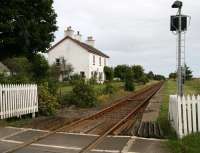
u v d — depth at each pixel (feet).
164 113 73.56
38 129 50.29
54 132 47.47
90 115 70.54
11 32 83.41
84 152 35.99
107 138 43.91
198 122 42.16
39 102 67.62
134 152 36.24
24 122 56.80
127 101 113.60
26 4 83.87
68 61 226.58
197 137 39.58
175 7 53.01
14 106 59.26
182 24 53.21
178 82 54.60
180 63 54.08
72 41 225.97
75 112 77.66
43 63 127.13
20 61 163.12
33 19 85.10
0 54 88.02
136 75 278.26
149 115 70.49
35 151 35.94
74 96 93.30
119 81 264.31
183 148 36.58
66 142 40.98
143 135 45.65
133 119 66.49
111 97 128.88
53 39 92.27
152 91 176.35
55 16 91.04
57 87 94.38
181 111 42.14
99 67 249.55
